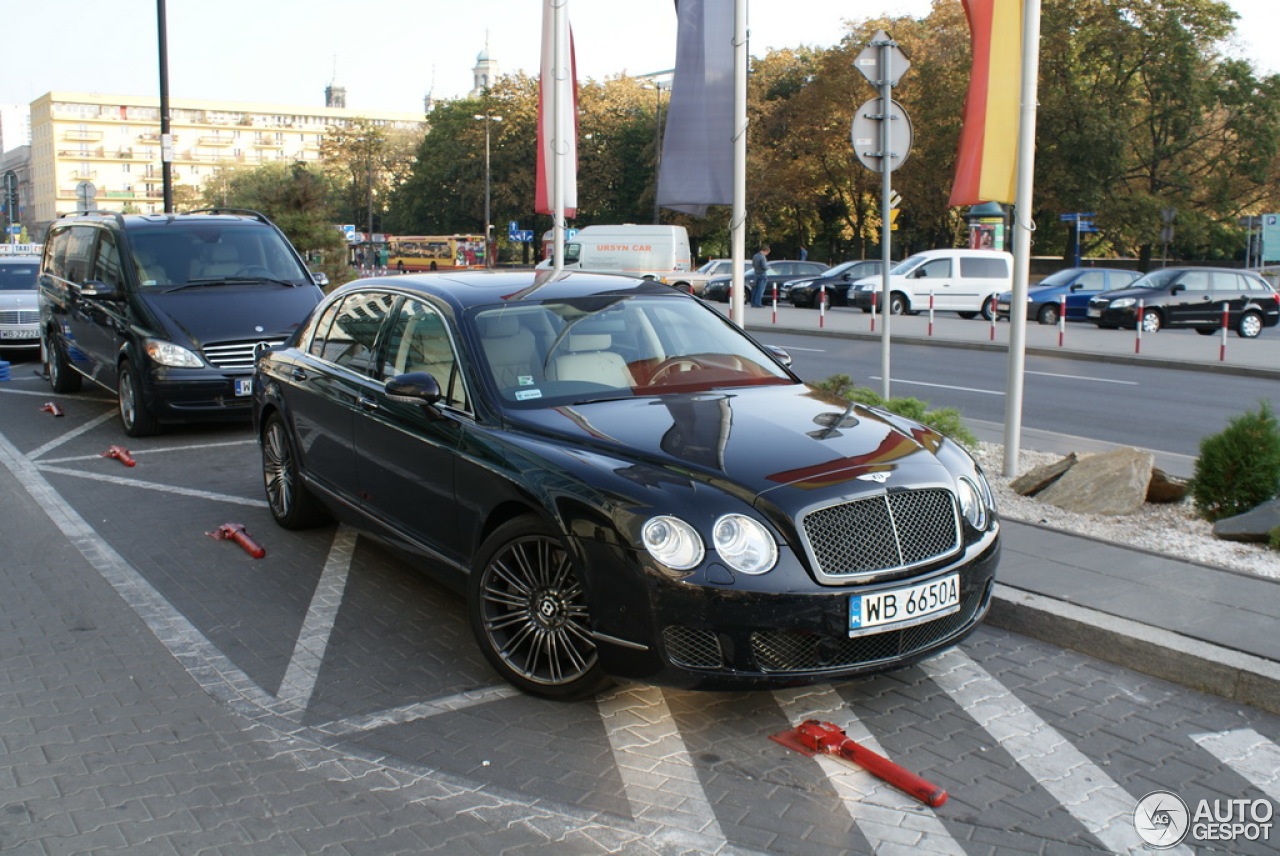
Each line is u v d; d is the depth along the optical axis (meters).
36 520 7.24
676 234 38.69
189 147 167.62
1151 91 45.25
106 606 5.52
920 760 3.88
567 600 4.22
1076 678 4.59
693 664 3.90
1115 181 45.44
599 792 3.62
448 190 73.25
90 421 11.30
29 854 3.21
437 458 4.93
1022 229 7.71
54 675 4.62
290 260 11.44
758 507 3.92
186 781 3.68
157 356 9.84
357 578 5.99
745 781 3.70
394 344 5.66
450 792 3.62
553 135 12.57
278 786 3.65
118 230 11.19
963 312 31.39
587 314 5.45
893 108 9.31
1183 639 4.62
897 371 16.95
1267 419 6.61
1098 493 6.98
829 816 3.48
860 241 57.19
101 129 160.75
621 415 4.66
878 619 3.95
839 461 4.21
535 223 69.44
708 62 9.46
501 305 5.37
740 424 4.56
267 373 6.96
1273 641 4.58
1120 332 24.64
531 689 4.37
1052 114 43.94
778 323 26.59
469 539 4.75
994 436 10.61
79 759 3.84
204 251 11.04
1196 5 43.47
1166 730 4.11
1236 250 58.06
